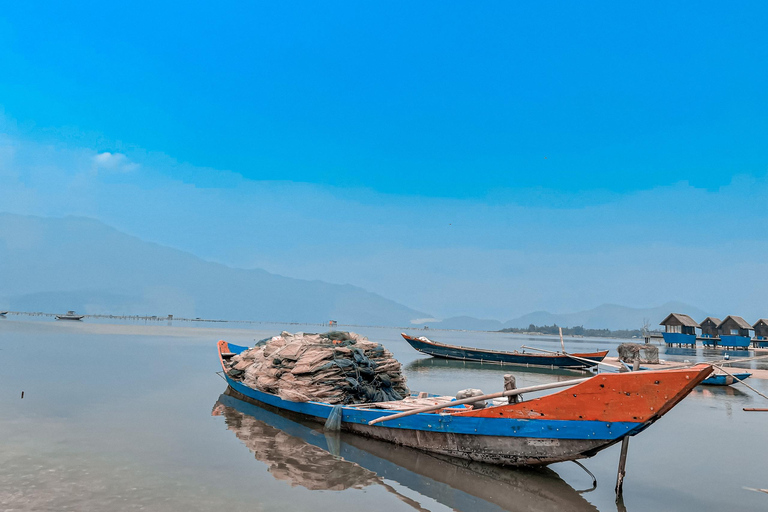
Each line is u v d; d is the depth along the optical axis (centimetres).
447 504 893
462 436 1126
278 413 1669
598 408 948
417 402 1444
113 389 1947
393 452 1224
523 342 14838
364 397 1605
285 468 1064
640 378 900
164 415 1543
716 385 2675
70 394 1775
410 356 5378
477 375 3350
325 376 1565
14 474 916
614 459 1248
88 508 774
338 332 1869
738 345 7450
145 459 1066
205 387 2166
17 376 2105
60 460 1020
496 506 893
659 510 898
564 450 994
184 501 832
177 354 3634
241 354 2152
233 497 867
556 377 3319
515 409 1048
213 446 1216
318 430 1439
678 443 1419
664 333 8019
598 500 943
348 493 928
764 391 2509
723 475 1120
